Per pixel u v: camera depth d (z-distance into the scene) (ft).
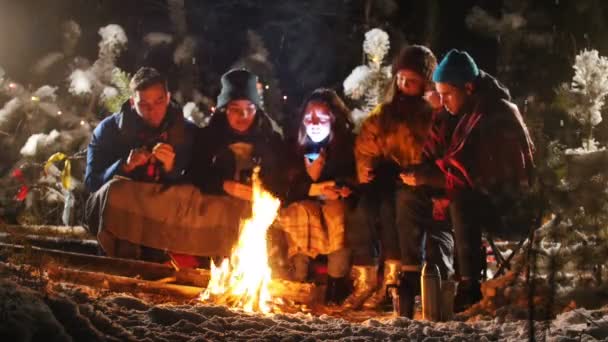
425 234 21.57
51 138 32.53
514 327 15.80
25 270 15.70
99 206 23.26
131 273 21.30
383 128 23.08
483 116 21.16
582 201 16.53
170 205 23.32
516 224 20.67
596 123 25.39
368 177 23.04
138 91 23.95
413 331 15.56
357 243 22.76
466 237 20.81
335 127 23.90
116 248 23.20
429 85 23.04
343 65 46.68
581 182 16.70
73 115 34.53
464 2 40.75
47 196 31.96
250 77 24.54
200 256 24.34
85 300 14.85
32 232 28.45
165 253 24.00
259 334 14.62
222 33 49.49
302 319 16.58
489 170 20.74
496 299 19.34
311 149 23.80
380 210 22.82
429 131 22.18
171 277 21.16
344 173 23.70
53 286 14.99
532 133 22.67
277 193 23.73
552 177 16.66
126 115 24.47
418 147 22.86
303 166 23.81
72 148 32.81
